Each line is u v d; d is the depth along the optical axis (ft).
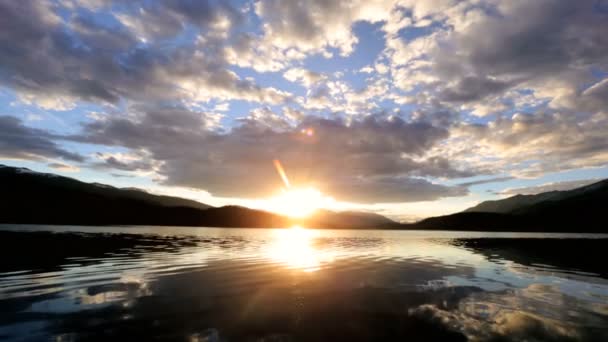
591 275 52.24
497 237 220.43
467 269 58.44
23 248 81.87
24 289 38.52
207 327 26.14
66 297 34.91
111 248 88.99
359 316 29.53
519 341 23.62
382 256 80.48
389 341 23.68
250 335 24.54
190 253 81.00
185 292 37.99
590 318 28.99
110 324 26.45
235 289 39.99
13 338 23.30
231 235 202.90
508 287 42.47
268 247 106.01
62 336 23.79
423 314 30.19
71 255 70.74
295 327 26.48
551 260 73.67
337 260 70.79
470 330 26.00
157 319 27.91
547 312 30.83
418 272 54.49
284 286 42.11
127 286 40.83
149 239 134.21
